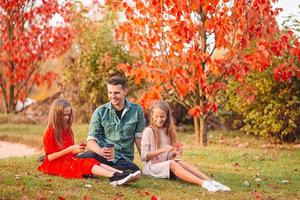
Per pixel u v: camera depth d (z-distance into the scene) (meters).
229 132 14.16
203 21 10.55
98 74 15.38
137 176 6.48
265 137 12.59
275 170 8.46
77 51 16.02
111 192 6.19
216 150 10.37
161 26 10.36
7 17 15.86
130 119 7.28
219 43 10.19
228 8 10.18
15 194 5.72
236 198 6.22
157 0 10.11
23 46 16.39
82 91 15.72
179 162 7.14
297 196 6.61
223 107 13.91
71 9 16.23
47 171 7.00
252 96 11.11
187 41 10.15
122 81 7.16
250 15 10.02
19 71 16.97
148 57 10.75
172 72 10.47
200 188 6.68
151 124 7.38
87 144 7.19
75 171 6.83
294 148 11.47
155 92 10.97
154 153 7.10
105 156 6.83
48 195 5.78
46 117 16.56
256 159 9.46
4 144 12.61
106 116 7.26
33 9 15.73
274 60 11.88
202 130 11.27
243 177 7.70
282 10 10.25
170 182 6.95
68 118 7.13
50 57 17.67
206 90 10.58
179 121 15.20
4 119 16.06
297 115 12.12
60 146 6.99
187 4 10.09
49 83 18.11
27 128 14.46
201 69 10.19
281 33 11.87
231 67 10.25
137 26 10.73
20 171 7.12
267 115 12.33
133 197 6.02
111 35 15.67
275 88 12.24
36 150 11.66
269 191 6.82
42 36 16.34
